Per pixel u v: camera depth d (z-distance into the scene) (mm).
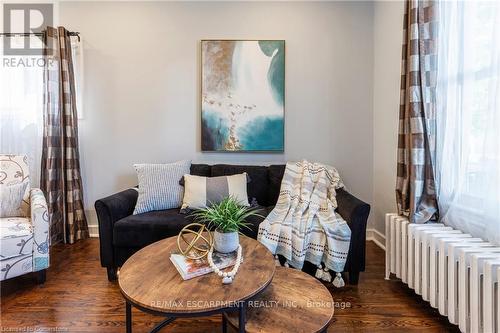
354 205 2000
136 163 2920
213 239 1455
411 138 1865
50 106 2643
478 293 1306
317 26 2861
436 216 1852
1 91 2752
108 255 2043
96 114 2896
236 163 2918
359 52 2863
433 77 1812
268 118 2848
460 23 1662
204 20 2859
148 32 2869
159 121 2908
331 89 2877
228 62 2826
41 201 2025
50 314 1662
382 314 1674
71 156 2766
